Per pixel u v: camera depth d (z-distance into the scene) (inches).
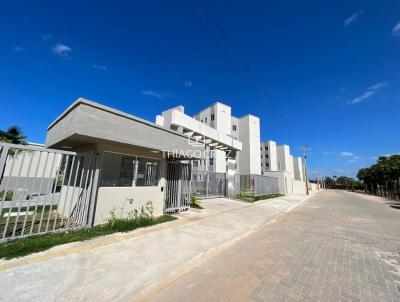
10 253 157.8
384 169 1310.3
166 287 134.0
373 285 138.6
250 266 167.6
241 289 131.5
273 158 2218.3
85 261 156.5
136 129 262.7
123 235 222.7
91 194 239.5
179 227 269.7
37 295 112.0
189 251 186.9
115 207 262.4
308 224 343.3
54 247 179.8
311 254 197.0
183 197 393.1
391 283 141.6
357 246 223.8
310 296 124.0
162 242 207.6
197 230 259.9
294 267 165.9
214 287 134.0
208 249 195.6
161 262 161.2
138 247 190.7
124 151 278.2
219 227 282.7
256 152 1622.8
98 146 249.1
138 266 152.6
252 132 1622.8
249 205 535.8
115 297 115.3
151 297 122.2
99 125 222.5
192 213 373.7
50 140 301.9
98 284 126.1
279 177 1165.1
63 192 324.2
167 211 351.9
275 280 143.7
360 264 173.9
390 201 900.0
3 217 278.5
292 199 823.7
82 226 228.4
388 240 248.5
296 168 2861.7
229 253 198.5
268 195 853.8
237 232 262.8
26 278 128.5
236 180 772.0
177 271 154.9
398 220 390.9
